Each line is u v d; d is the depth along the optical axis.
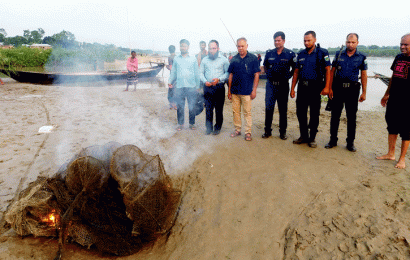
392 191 3.33
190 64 5.71
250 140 5.36
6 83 15.33
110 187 3.27
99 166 3.16
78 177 3.06
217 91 5.43
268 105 5.21
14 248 3.10
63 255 3.07
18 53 27.83
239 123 5.57
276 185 3.73
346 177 3.77
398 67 3.84
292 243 2.81
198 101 6.02
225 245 3.00
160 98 10.68
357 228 2.82
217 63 5.34
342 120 7.21
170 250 3.18
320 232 2.87
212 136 5.74
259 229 3.10
